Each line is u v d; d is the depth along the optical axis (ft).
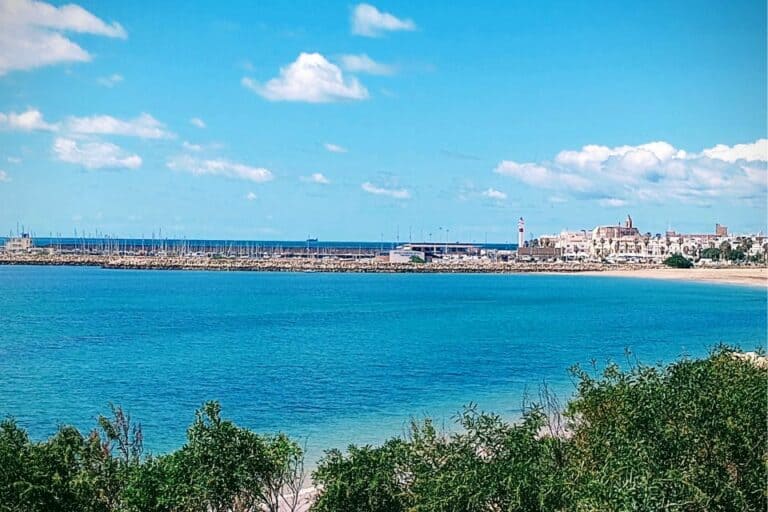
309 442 142.00
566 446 73.77
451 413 169.17
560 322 400.88
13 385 203.41
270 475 69.87
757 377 82.23
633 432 69.46
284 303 507.30
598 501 57.11
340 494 66.59
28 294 557.74
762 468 68.08
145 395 190.39
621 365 245.45
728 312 472.03
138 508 65.67
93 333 328.90
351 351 278.87
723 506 64.90
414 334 337.72
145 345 290.76
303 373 226.99
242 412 170.81
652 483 57.41
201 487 65.26
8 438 66.03
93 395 189.47
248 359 255.70
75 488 64.95
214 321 388.78
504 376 223.71
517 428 70.69
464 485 61.57
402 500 65.87
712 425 69.46
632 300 579.48
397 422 160.45
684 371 81.05
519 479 61.98
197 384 207.00
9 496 61.72
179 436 146.30
